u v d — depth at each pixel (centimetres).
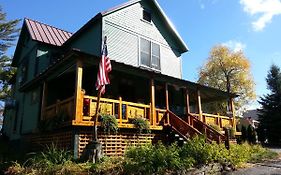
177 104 2003
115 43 1653
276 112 3388
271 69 3666
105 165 870
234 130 1830
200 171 966
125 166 844
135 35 1802
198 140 1098
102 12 1616
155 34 1955
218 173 1020
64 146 1119
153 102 1373
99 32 1625
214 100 2175
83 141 1073
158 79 1478
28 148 1543
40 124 1288
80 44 1781
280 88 3466
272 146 2775
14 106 2097
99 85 979
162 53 1967
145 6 1938
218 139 1251
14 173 898
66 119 1121
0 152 1473
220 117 1823
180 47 2125
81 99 1065
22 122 1867
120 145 1180
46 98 1458
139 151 901
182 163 920
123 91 1664
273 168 1121
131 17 1808
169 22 2019
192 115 1520
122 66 1255
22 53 2227
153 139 1340
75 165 870
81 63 1103
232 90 4216
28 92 1850
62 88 1633
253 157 1342
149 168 845
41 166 870
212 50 4419
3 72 3259
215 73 4356
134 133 1255
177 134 1351
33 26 2002
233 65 4244
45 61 1864
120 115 1198
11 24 3086
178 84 1586
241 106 4256
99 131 1120
